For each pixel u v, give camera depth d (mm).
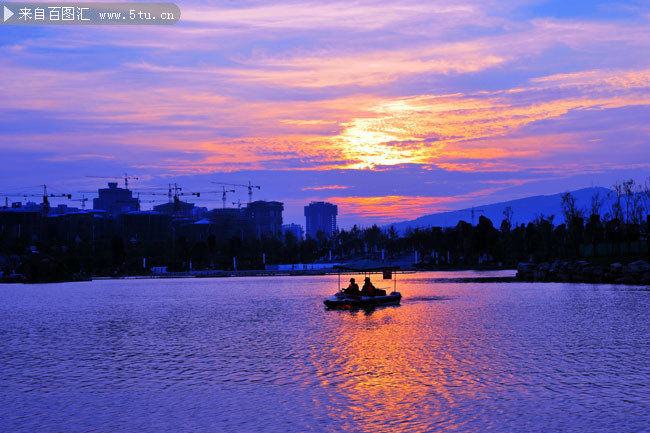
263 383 27359
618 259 111625
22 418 22531
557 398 23891
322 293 97125
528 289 91875
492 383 26469
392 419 21578
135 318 58906
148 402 24500
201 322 53844
